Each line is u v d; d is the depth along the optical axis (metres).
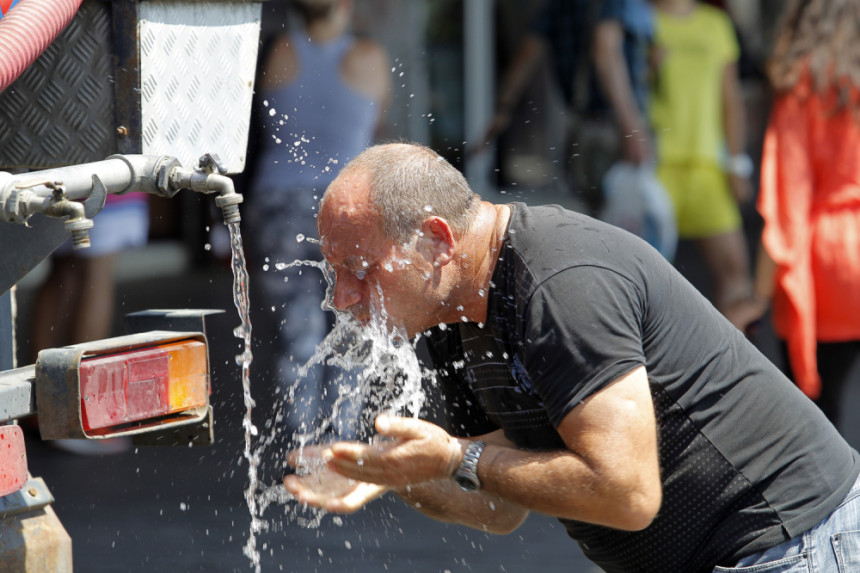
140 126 6.96
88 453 14.28
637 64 15.13
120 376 6.11
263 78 13.48
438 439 5.90
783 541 6.14
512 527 7.39
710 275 15.73
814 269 11.48
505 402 6.45
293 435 13.30
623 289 5.83
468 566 10.75
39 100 7.00
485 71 30.14
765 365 6.41
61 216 5.38
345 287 6.18
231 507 12.28
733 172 15.52
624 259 5.97
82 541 11.25
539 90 29.83
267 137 13.48
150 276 27.16
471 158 19.92
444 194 6.02
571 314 5.70
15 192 5.34
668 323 6.05
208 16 7.30
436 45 29.50
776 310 11.88
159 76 7.05
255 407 15.66
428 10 29.19
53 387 5.88
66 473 13.48
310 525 11.82
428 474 5.94
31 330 14.77
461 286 6.12
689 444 6.15
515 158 30.59
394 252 6.01
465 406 7.20
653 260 6.11
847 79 11.24
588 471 5.64
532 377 5.84
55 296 14.57
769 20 27.89
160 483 13.09
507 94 19.16
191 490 12.81
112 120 6.97
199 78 7.29
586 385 5.66
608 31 15.01
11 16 6.09
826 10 11.35
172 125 7.15
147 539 11.34
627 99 15.14
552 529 11.82
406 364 6.70
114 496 12.65
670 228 15.32
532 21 17.67
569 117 16.22
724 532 6.25
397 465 5.89
